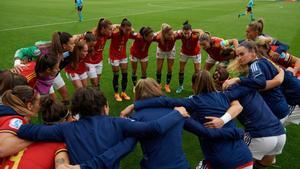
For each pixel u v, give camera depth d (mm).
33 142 2932
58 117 3164
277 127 3965
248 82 3852
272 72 4133
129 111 3814
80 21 18906
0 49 11812
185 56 7906
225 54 6441
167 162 3100
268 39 5109
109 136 2857
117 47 7219
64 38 5113
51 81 4980
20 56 5168
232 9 26250
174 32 7578
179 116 3141
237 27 17734
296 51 12258
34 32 15195
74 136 2822
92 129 2848
